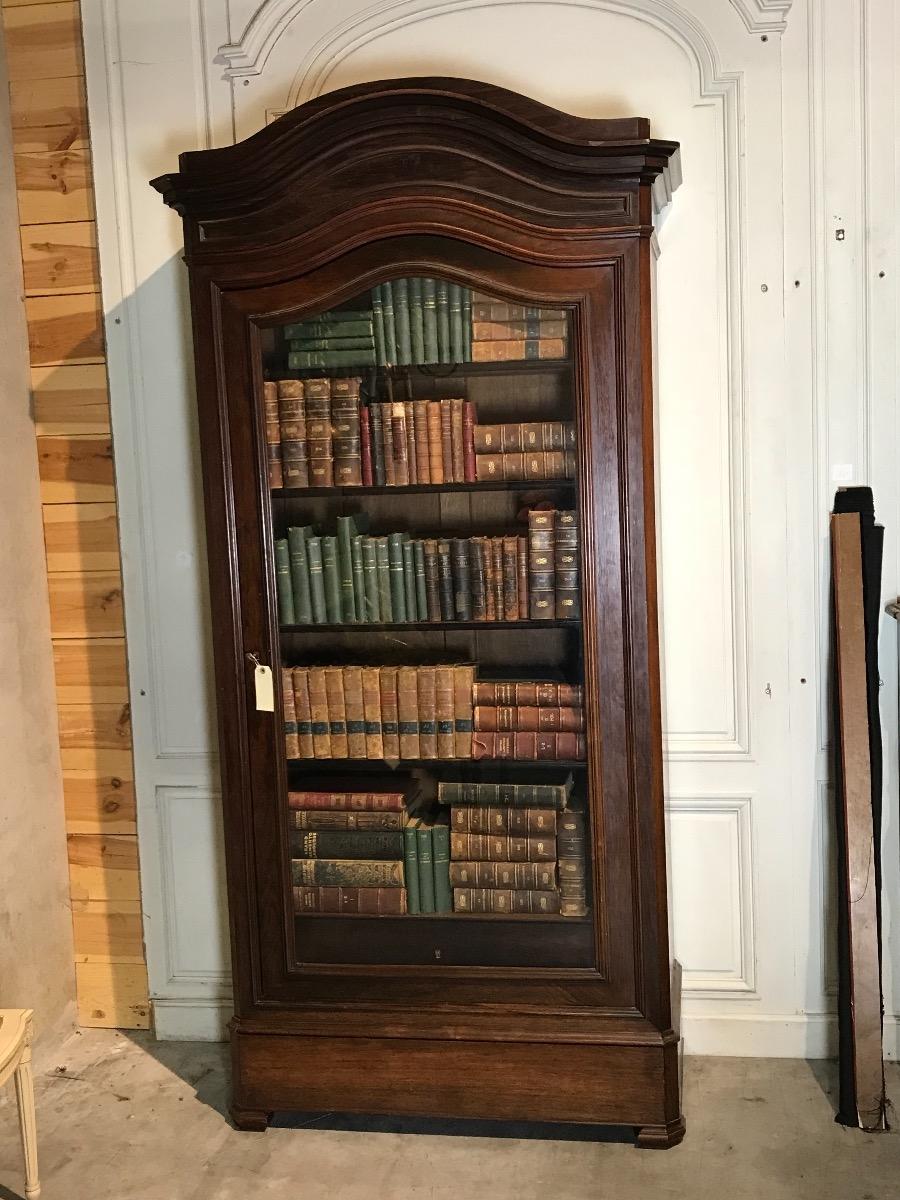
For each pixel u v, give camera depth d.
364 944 2.50
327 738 2.48
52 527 2.98
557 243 2.27
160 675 2.94
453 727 2.44
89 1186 2.37
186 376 2.87
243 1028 2.53
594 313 2.28
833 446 2.66
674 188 2.58
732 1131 2.48
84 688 3.01
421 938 2.48
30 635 2.91
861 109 2.58
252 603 2.45
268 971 2.52
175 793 2.96
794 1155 2.39
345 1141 2.51
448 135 2.25
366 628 2.45
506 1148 2.46
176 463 2.89
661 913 2.38
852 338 2.63
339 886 2.50
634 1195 2.27
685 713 2.76
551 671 2.40
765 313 2.65
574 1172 2.36
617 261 2.26
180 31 2.78
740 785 2.76
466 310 2.33
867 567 2.63
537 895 2.44
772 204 2.63
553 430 2.34
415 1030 2.46
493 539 2.39
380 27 2.71
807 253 2.62
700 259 2.66
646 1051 2.39
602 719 2.36
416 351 2.37
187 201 2.35
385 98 2.21
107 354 2.89
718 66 2.61
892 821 2.72
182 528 2.90
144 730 2.96
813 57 2.58
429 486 2.40
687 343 2.69
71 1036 3.04
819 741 2.72
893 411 2.63
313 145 2.27
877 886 2.62
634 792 2.36
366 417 2.40
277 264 2.36
